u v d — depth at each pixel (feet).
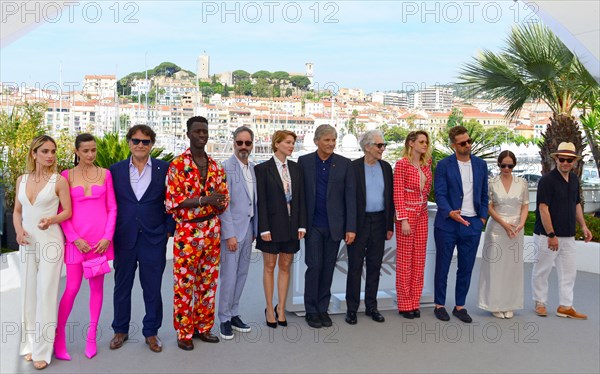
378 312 16.96
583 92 29.50
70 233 13.20
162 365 13.28
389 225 16.81
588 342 15.38
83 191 13.28
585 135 33.12
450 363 13.78
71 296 13.42
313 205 15.80
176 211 13.80
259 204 15.29
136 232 13.83
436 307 17.35
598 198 41.78
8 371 12.79
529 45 28.84
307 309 16.34
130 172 13.83
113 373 12.77
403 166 16.58
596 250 24.00
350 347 14.67
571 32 13.97
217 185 14.10
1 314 16.92
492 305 17.30
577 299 19.72
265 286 15.96
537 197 17.58
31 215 12.80
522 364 13.80
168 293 19.57
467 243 16.90
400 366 13.52
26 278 13.24
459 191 16.80
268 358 13.82
